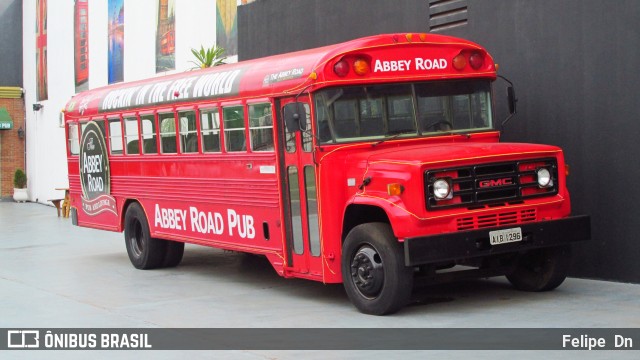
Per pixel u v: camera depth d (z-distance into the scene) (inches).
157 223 555.5
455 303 402.6
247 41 703.7
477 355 307.6
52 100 1289.4
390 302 371.6
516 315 369.7
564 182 393.1
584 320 353.7
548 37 453.4
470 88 421.7
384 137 402.6
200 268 574.9
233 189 470.0
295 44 644.7
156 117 543.8
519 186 380.8
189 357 332.5
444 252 361.4
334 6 600.1
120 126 588.4
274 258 439.5
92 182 631.8
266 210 442.3
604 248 433.1
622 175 423.5
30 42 1409.9
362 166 386.3
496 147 384.8
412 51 409.1
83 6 1154.0
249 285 497.4
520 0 466.3
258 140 444.8
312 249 409.7
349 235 387.5
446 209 366.0
